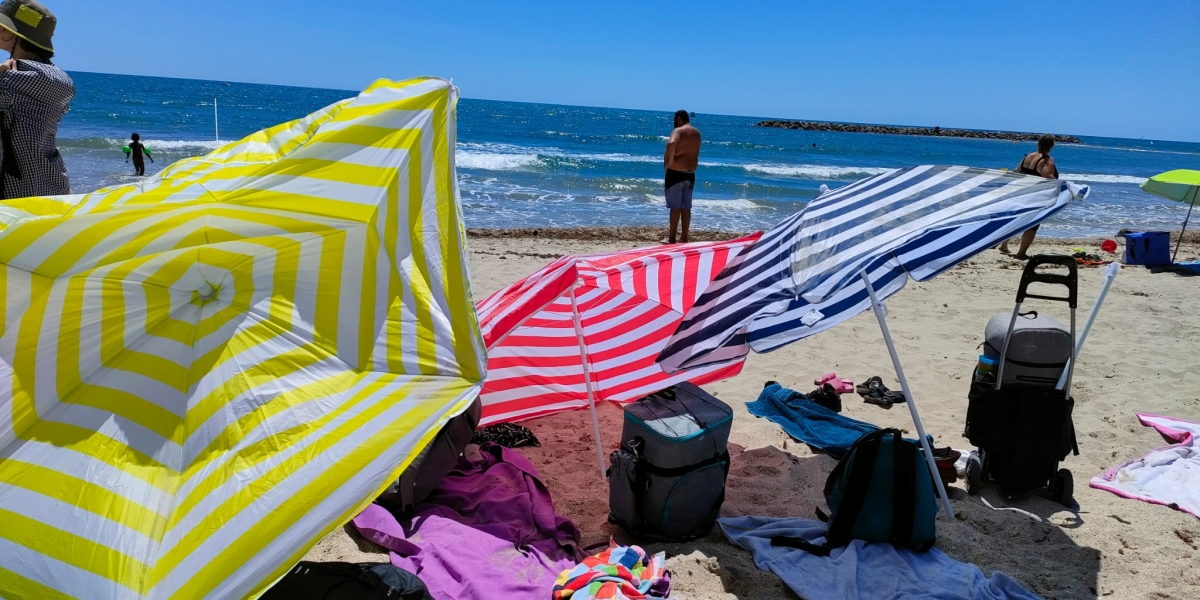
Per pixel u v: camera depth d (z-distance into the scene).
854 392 5.47
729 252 4.73
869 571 3.11
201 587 1.82
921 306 7.88
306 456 2.05
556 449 4.45
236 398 2.11
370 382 2.27
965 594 2.95
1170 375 5.83
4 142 3.49
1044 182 3.42
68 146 22.58
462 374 2.35
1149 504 3.84
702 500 3.38
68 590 1.79
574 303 4.01
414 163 2.42
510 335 4.38
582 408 4.90
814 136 87.75
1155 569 3.24
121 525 1.88
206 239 2.34
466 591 2.88
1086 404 5.25
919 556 3.26
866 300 3.33
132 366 2.13
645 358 4.71
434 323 2.38
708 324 3.46
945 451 3.93
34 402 2.04
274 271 2.34
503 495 3.66
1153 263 10.45
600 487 3.97
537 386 4.66
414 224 2.42
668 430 3.29
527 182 21.80
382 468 2.07
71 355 2.12
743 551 3.33
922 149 74.31
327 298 2.35
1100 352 6.38
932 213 3.43
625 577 2.93
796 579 3.04
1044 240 13.66
